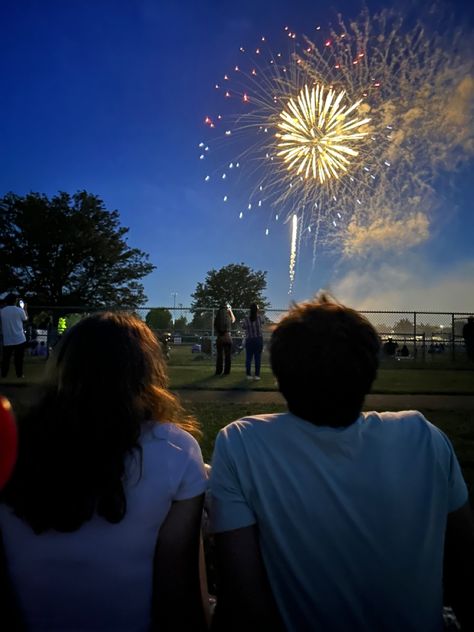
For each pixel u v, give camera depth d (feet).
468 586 4.03
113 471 3.76
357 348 3.74
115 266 141.08
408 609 3.63
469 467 13.28
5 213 133.49
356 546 3.65
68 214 136.15
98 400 3.92
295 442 3.80
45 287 136.67
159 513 3.92
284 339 3.87
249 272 202.08
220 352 39.50
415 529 3.66
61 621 3.82
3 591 3.85
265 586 3.90
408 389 29.60
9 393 23.98
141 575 3.88
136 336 4.48
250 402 24.53
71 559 3.75
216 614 4.06
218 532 3.96
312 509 3.68
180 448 4.12
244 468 3.87
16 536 3.79
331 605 3.68
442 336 63.31
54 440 3.77
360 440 3.74
